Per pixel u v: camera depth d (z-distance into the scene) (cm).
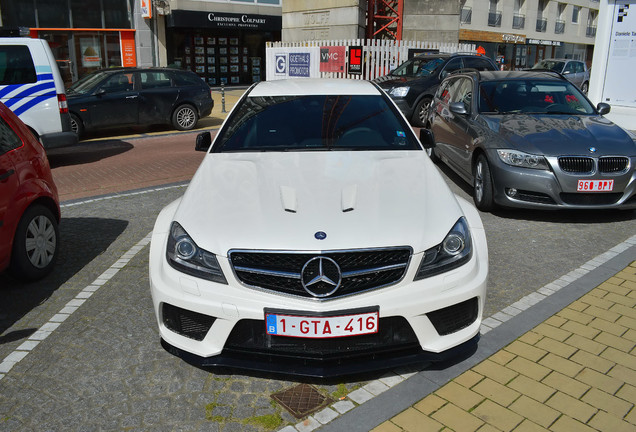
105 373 320
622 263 469
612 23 1105
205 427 272
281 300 281
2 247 402
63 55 2164
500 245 515
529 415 278
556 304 396
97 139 1226
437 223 303
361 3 2023
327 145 404
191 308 290
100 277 457
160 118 1296
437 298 287
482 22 3806
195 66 2569
